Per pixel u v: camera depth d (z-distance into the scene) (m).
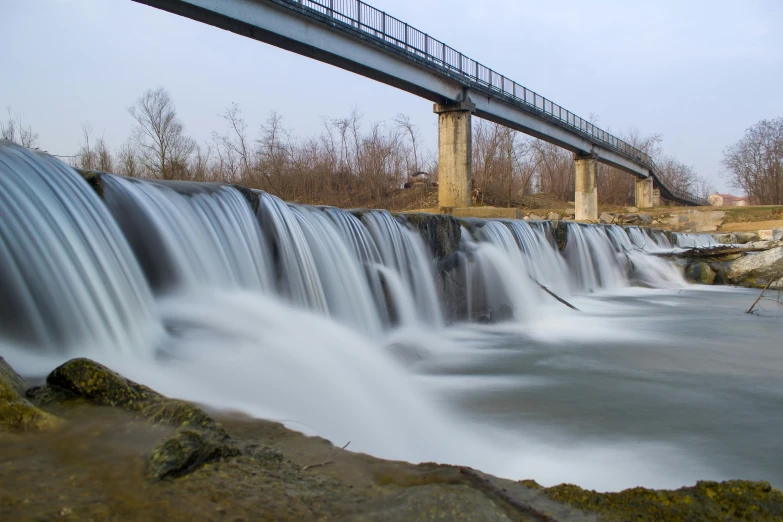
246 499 2.94
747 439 6.71
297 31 21.19
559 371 10.02
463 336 13.39
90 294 6.07
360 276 11.59
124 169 48.09
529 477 5.54
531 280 17.91
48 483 2.82
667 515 3.26
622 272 26.66
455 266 15.30
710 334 14.02
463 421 7.21
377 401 6.92
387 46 25.09
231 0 18.64
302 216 10.83
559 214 51.47
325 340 8.01
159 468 3.03
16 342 5.24
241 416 4.52
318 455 3.76
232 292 8.43
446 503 3.01
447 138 30.89
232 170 47.56
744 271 26.88
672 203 92.81
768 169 96.94
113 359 5.67
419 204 49.16
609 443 6.52
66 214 6.42
